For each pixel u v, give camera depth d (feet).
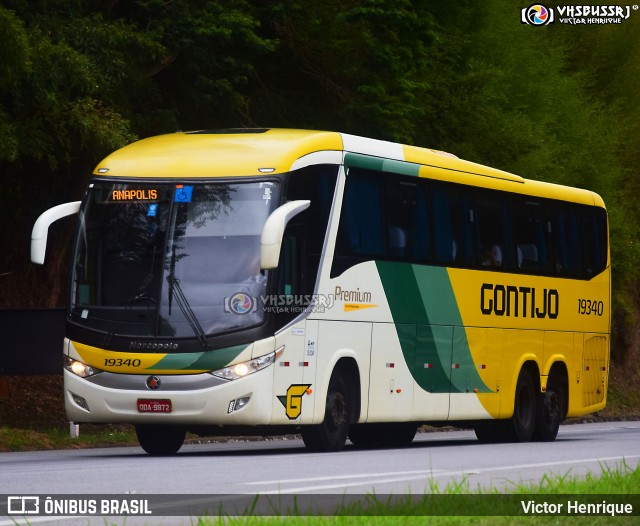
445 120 205.87
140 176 105.09
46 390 164.04
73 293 104.12
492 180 134.72
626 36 275.59
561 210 148.36
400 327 117.60
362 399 112.47
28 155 139.44
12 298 162.61
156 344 100.58
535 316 141.38
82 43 139.13
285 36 167.12
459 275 127.24
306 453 107.04
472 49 215.10
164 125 154.30
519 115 213.66
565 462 97.09
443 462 96.63
